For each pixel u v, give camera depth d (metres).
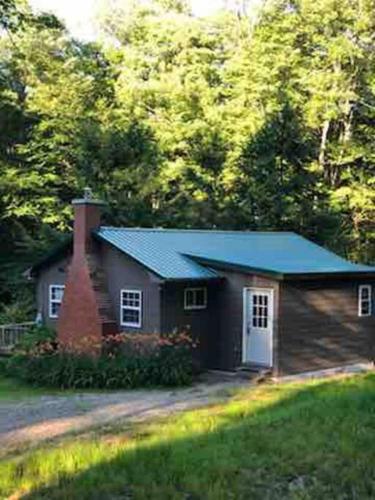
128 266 22.67
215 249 24.19
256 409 14.28
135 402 17.50
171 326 21.89
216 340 22.91
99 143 34.41
